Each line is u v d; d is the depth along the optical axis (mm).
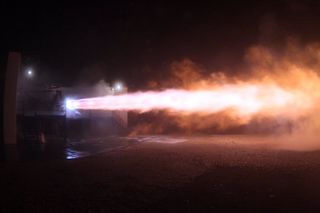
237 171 12609
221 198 9195
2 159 15641
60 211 8383
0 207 8742
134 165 14094
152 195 9602
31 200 9312
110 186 10688
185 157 15859
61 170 13250
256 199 9055
